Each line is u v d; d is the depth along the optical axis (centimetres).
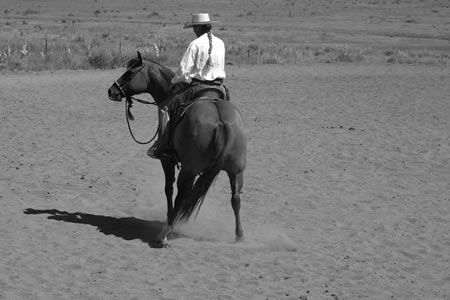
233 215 1138
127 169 1430
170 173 1018
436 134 1794
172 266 891
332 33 6394
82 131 1812
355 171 1425
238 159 928
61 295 788
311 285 824
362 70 3375
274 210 1161
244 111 2139
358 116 2056
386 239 1006
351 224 1085
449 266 896
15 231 1029
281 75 3111
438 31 6794
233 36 5828
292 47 4569
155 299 777
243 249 961
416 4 12131
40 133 1778
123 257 923
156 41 4822
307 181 1346
